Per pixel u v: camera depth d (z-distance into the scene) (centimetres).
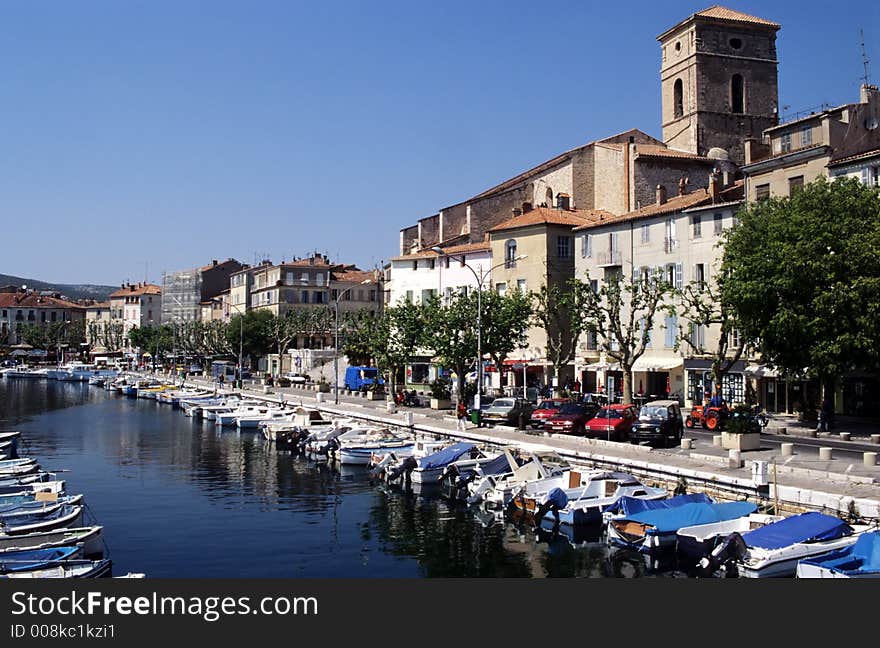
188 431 6419
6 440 4559
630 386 5209
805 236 4047
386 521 3092
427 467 3741
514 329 5997
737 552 2122
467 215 8819
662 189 6838
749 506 2525
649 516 2506
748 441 3525
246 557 2572
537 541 2748
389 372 6612
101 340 18712
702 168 7706
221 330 12069
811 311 4012
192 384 10588
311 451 4884
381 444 4512
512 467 3356
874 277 3850
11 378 14938
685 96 8088
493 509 3231
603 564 2436
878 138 5175
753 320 4241
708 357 5559
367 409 6041
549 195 8131
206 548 2689
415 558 2552
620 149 7812
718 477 2816
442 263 8269
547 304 6359
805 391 5138
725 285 4406
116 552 2636
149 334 16100
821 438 4053
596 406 4600
